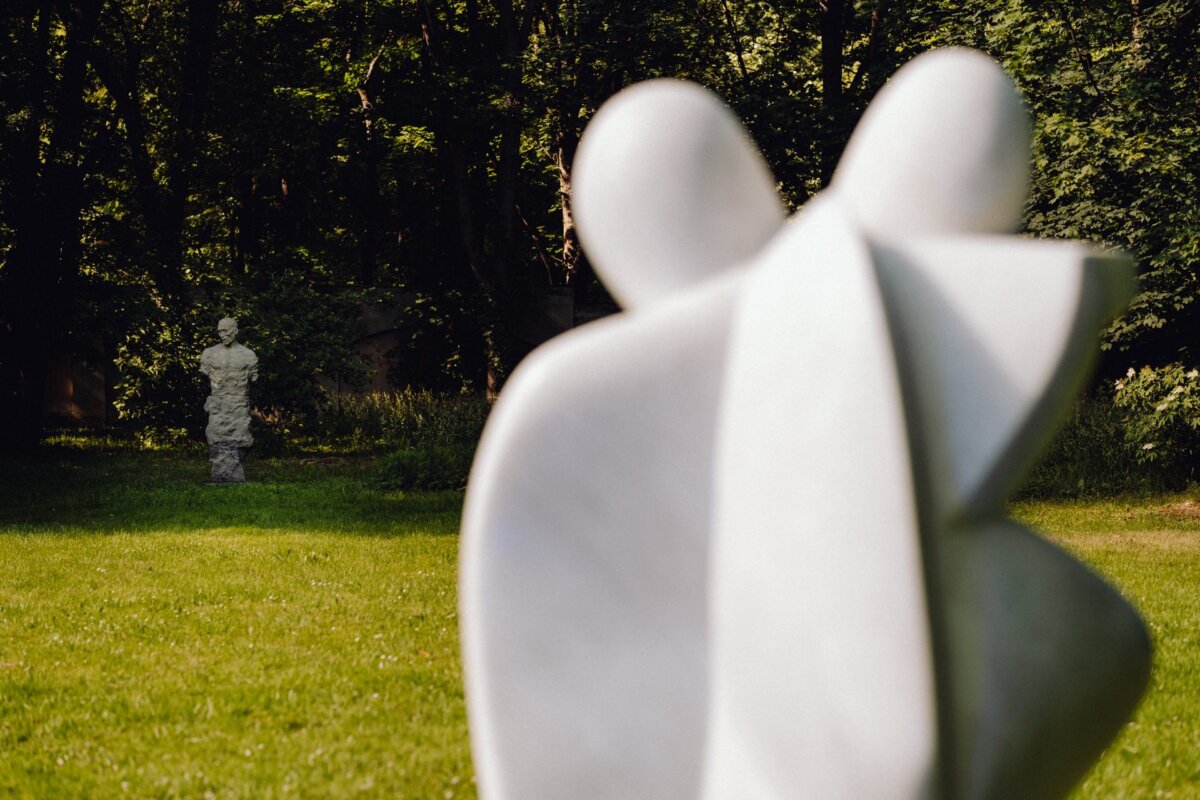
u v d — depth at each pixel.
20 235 19.22
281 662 6.96
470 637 2.12
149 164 23.27
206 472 18.22
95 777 5.19
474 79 24.23
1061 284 2.01
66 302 19.55
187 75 23.28
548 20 25.72
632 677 2.09
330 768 5.23
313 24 26.44
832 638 1.89
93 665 6.95
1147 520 14.01
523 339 25.62
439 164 27.00
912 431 1.95
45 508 14.18
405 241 29.39
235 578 9.54
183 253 22.23
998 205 2.21
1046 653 2.13
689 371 2.11
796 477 1.92
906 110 2.23
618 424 2.10
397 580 9.48
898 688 1.86
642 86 2.33
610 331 2.14
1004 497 2.12
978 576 2.08
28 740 5.70
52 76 19.33
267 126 23.81
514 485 2.10
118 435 24.19
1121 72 14.64
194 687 6.46
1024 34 14.37
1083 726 2.24
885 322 1.91
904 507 1.86
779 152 20.38
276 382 21.02
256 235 28.84
